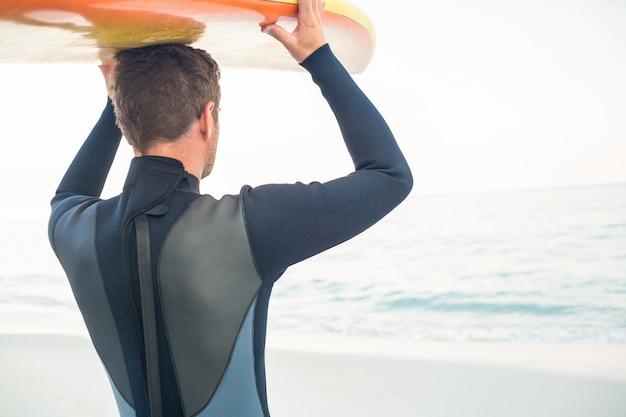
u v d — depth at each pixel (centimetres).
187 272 94
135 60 101
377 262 1805
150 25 100
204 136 103
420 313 1323
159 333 95
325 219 94
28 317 1107
